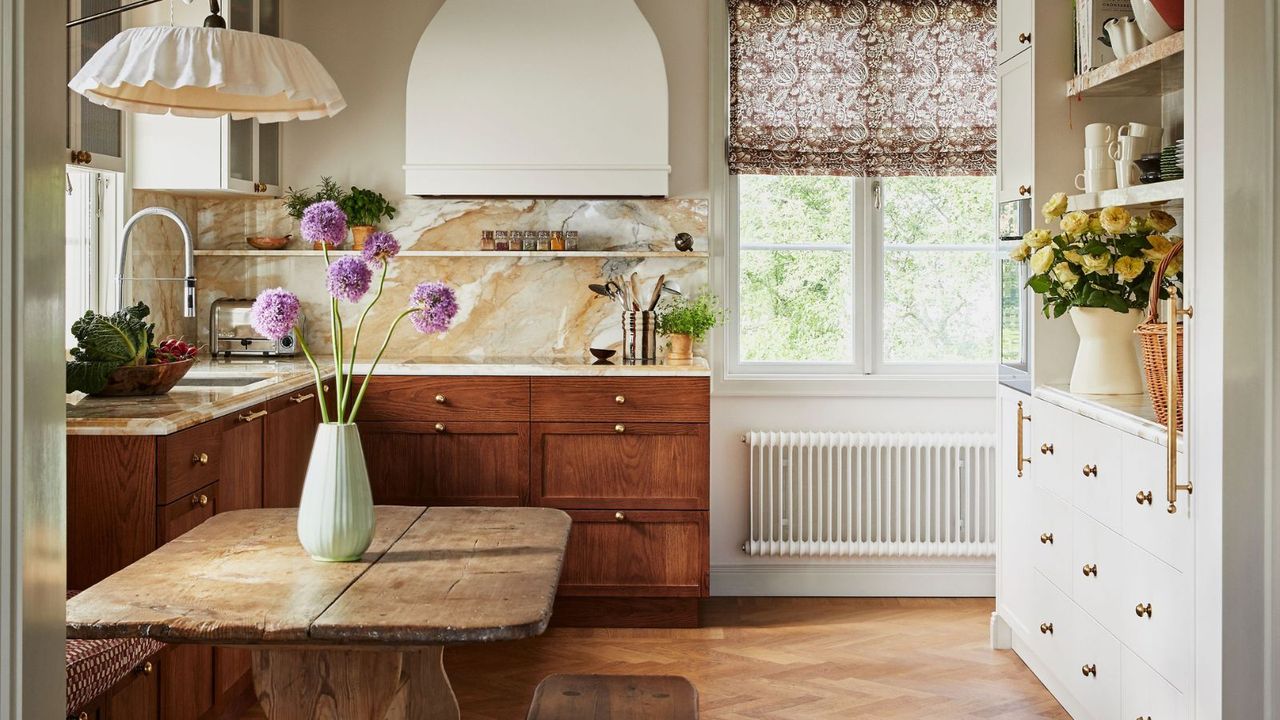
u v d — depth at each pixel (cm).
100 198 393
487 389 417
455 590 184
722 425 467
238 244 464
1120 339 318
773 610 445
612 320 468
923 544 455
